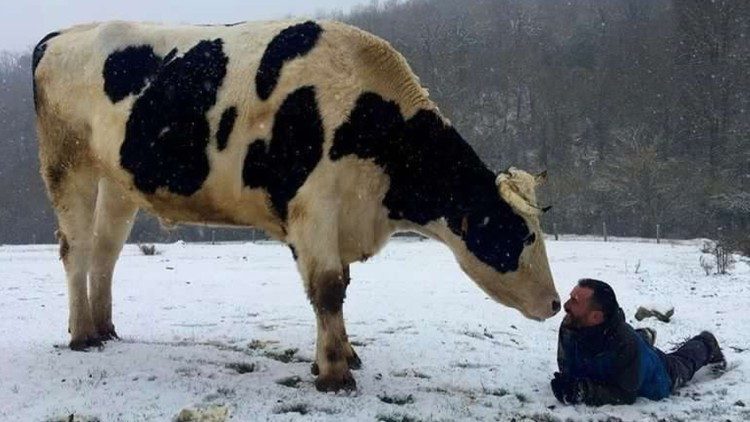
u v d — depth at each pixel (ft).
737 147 171.22
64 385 19.06
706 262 67.36
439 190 20.38
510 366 23.17
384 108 19.93
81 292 23.84
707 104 179.93
